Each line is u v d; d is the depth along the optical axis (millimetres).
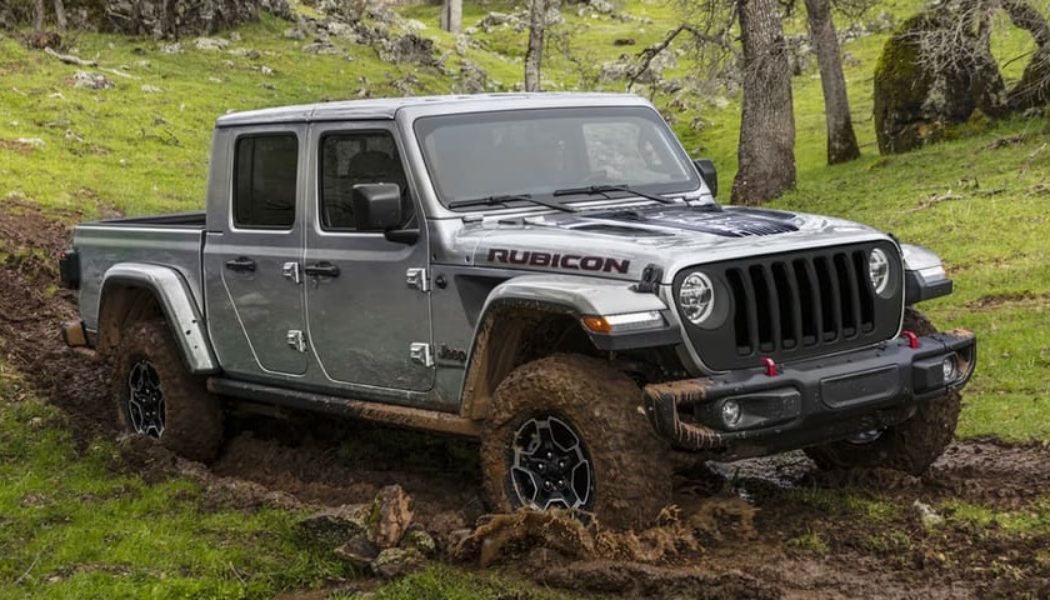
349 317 6719
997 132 27875
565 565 5434
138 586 5465
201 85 37312
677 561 5523
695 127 41219
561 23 61625
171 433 7848
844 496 6480
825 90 32125
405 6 75562
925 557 5414
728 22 29391
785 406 5469
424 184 6301
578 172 6801
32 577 5645
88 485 7113
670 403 5242
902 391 5871
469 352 6004
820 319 5754
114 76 35875
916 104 29812
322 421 8484
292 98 37969
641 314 5297
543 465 5746
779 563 5508
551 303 5449
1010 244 16188
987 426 8133
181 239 7801
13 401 9156
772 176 27656
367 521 5777
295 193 6980
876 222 20016
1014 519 5961
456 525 5980
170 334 7930
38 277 14320
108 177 24375
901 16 53125
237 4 45938
